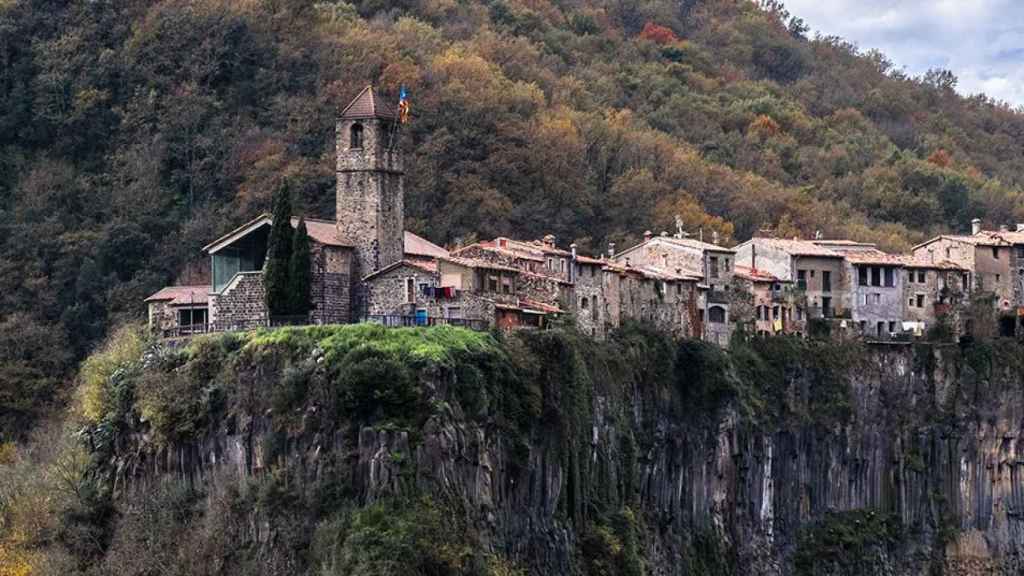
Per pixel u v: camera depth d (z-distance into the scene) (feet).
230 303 636.07
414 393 526.16
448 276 624.18
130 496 574.56
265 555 526.57
